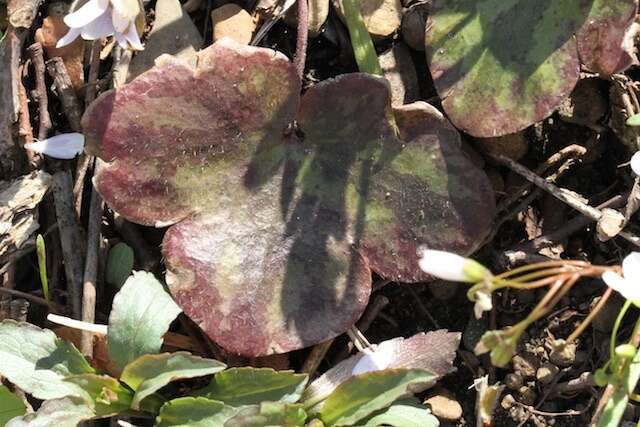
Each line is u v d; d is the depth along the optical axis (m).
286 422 0.28
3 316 0.30
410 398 0.29
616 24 0.29
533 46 0.29
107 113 0.29
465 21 0.29
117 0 0.28
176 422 0.29
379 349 0.29
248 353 0.29
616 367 0.27
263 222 0.29
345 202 0.29
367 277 0.29
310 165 0.29
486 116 0.29
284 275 0.29
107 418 0.30
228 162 0.29
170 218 0.29
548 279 0.26
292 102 0.29
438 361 0.29
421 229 0.29
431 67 0.30
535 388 0.30
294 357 0.30
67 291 0.30
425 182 0.29
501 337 0.25
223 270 0.29
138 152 0.29
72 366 0.29
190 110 0.29
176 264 0.29
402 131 0.29
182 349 0.30
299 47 0.30
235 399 0.29
